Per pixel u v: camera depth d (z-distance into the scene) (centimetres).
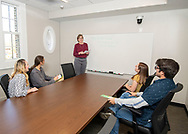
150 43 299
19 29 316
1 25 274
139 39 310
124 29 329
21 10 309
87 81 214
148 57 305
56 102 126
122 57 337
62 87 176
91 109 113
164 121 131
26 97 138
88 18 374
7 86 159
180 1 221
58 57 445
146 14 298
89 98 139
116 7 281
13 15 304
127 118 130
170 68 106
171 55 284
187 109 243
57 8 348
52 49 414
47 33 396
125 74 340
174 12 270
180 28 269
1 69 281
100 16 347
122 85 197
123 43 330
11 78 159
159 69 113
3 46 283
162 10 279
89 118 99
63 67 262
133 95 167
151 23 296
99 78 239
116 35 338
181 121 218
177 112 252
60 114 104
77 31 402
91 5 311
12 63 303
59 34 438
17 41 317
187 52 268
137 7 260
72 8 339
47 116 100
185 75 273
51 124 90
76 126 88
